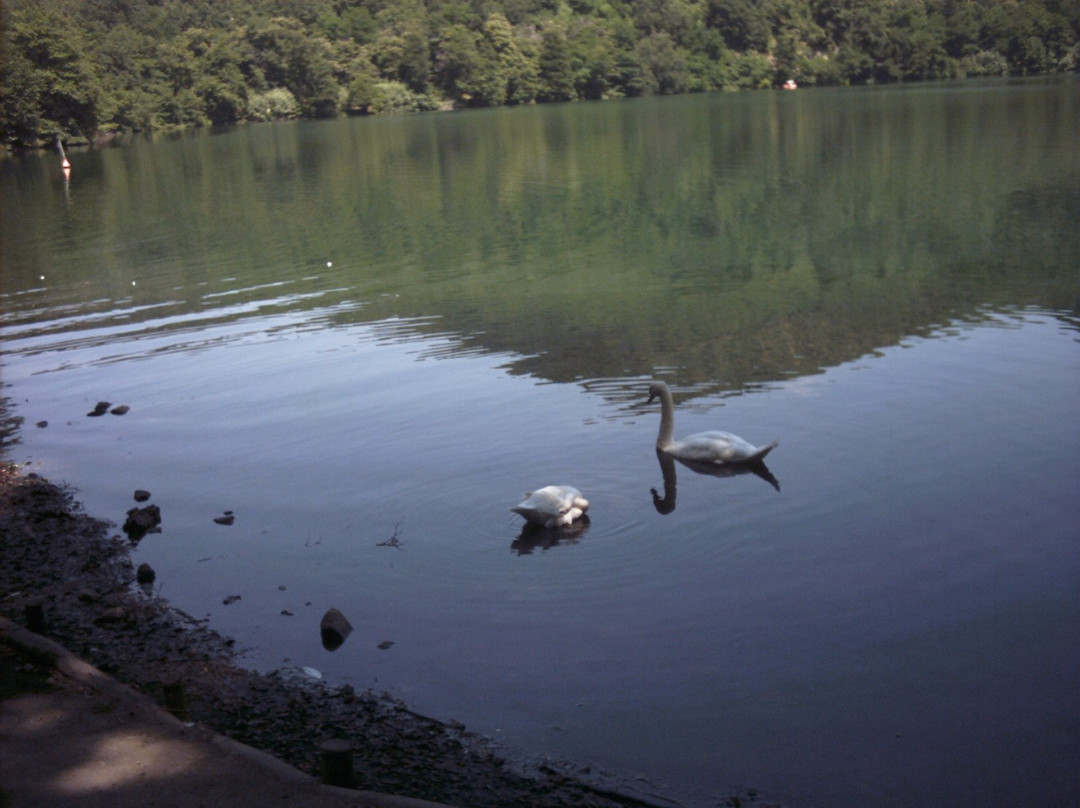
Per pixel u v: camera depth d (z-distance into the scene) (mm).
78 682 9289
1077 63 148500
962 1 156250
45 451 16281
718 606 10562
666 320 22594
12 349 23328
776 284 25922
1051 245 28750
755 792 7906
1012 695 8930
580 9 161125
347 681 9578
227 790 7691
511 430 15859
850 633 9969
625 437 15406
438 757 8391
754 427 15477
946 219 34312
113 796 7602
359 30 148500
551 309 24250
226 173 65312
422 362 20172
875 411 15875
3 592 11586
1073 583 10648
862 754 8289
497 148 74938
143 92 122500
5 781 7812
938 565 11148
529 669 9633
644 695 9172
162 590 11523
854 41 156000
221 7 147250
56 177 67938
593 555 11781
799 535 11992
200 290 28859
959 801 7727
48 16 96688
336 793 7645
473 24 151500
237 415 17469
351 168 64938
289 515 13281
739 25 158000
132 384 19875
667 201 42688
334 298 26766
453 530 12594
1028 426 14891
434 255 32531
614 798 7867
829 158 55938
